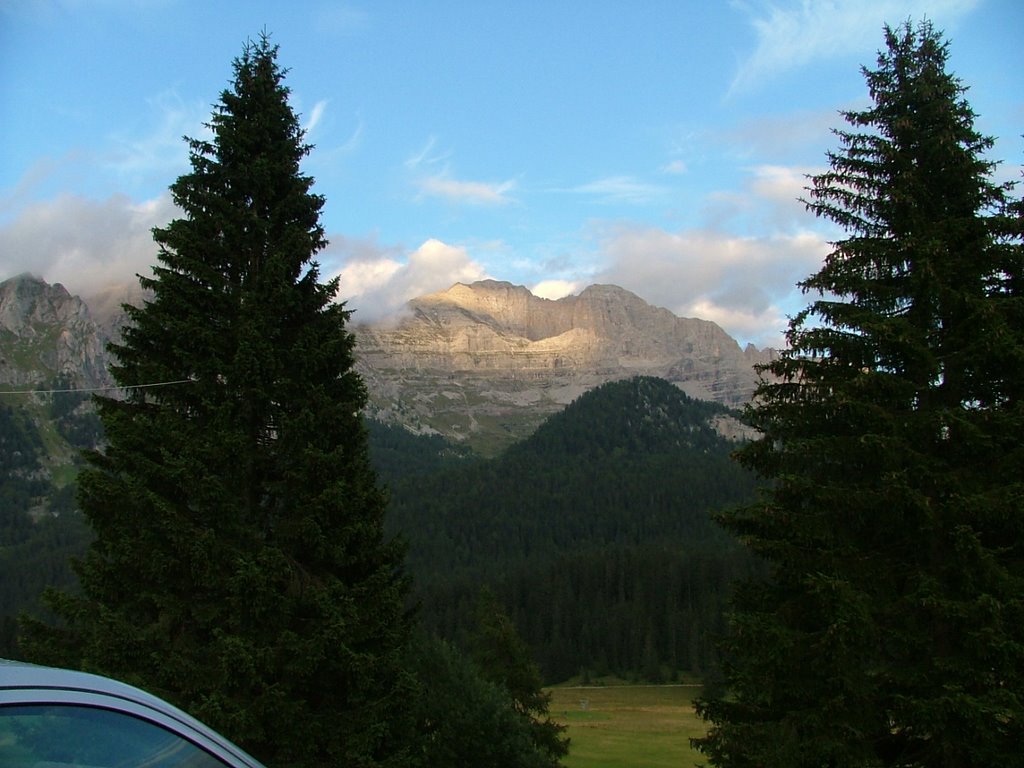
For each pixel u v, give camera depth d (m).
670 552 140.75
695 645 115.12
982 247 16.08
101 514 17.05
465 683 31.84
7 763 3.02
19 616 16.91
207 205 19.41
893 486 14.73
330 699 16.95
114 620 15.51
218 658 15.53
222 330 18.27
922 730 14.27
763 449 17.22
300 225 19.92
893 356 16.72
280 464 17.91
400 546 18.20
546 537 182.12
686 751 58.25
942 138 16.50
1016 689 13.66
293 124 20.58
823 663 14.81
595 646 121.69
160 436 16.81
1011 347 15.04
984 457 15.66
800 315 17.55
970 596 14.38
